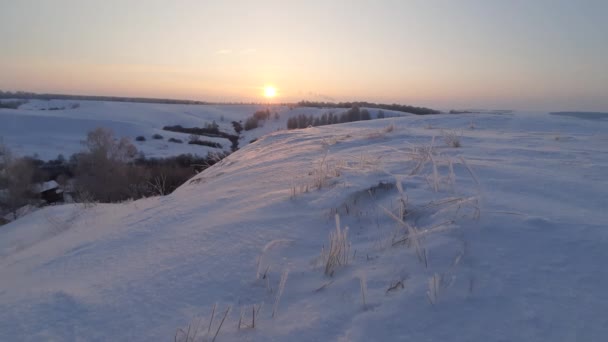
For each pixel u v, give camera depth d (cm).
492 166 448
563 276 200
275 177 545
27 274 329
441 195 341
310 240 295
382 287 211
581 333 161
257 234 312
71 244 414
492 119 1264
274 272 249
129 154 2898
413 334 172
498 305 183
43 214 987
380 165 483
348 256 258
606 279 193
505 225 257
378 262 242
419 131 925
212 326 198
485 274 208
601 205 300
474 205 295
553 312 175
